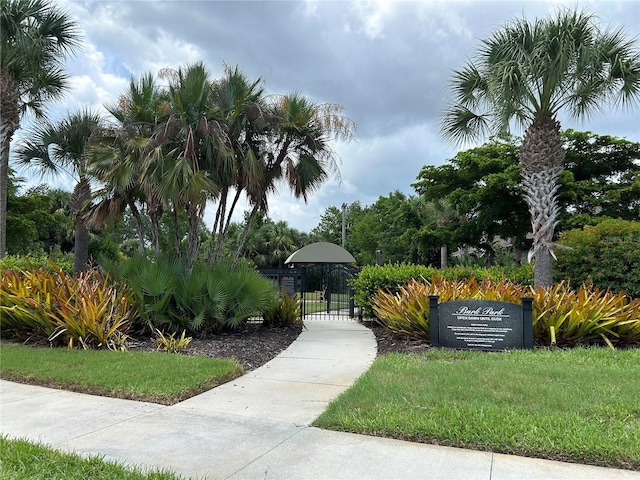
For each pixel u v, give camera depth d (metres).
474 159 26.03
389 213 38.28
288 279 16.80
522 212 24.67
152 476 3.60
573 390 5.57
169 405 5.69
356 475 3.70
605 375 6.22
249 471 3.79
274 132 12.18
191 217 11.52
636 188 21.92
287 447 4.30
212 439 4.52
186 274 10.44
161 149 10.52
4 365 7.29
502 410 4.93
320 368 7.75
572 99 10.98
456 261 35.16
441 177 27.98
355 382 6.40
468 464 3.89
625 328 8.56
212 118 11.14
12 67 14.95
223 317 10.28
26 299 9.06
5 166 15.46
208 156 11.02
